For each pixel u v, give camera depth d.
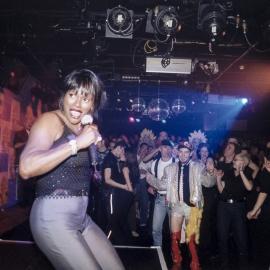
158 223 6.00
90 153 1.99
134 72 11.10
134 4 6.38
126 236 7.68
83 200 1.93
